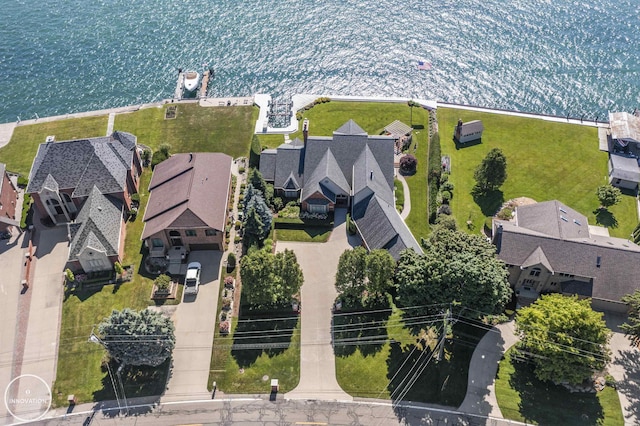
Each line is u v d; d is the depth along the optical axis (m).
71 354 78.50
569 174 108.31
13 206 99.44
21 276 88.81
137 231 96.06
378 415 71.81
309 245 93.38
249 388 74.81
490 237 94.88
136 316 72.75
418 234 95.75
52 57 144.00
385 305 83.69
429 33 149.62
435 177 103.50
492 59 141.50
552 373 72.25
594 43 144.75
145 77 138.50
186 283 86.00
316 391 74.44
